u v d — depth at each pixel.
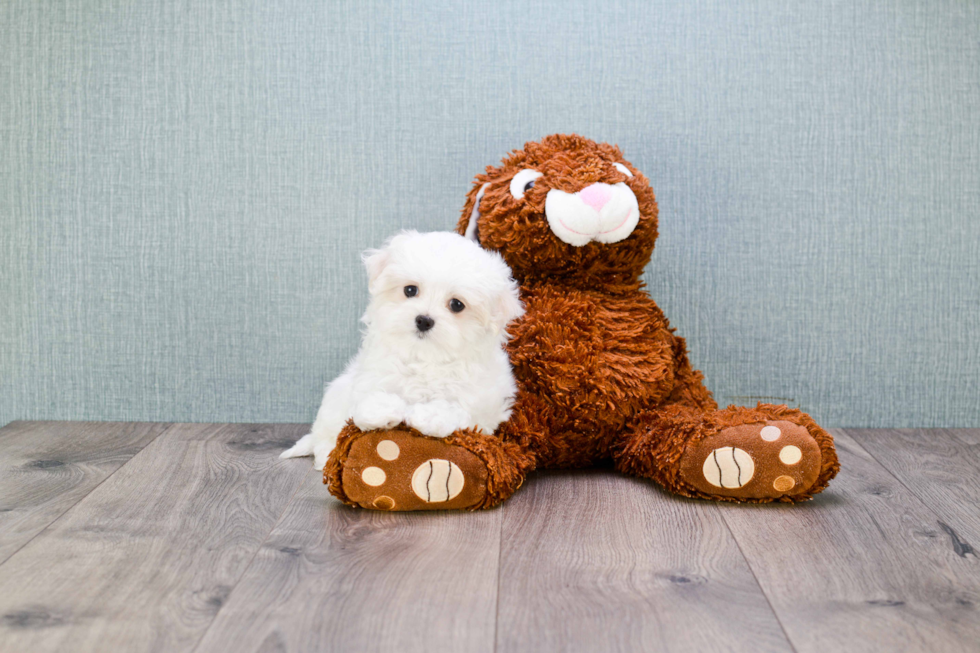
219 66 1.59
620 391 1.28
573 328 1.30
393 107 1.60
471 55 1.59
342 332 1.64
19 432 1.56
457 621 0.81
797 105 1.60
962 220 1.62
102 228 1.62
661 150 1.60
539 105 1.60
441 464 1.09
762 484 1.15
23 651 0.74
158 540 1.01
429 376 1.14
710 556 0.97
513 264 1.36
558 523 1.09
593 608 0.84
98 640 0.76
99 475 1.29
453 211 1.62
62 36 1.58
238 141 1.60
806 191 1.61
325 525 1.07
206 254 1.62
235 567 0.93
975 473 1.34
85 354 1.65
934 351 1.64
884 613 0.83
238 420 1.65
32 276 1.63
